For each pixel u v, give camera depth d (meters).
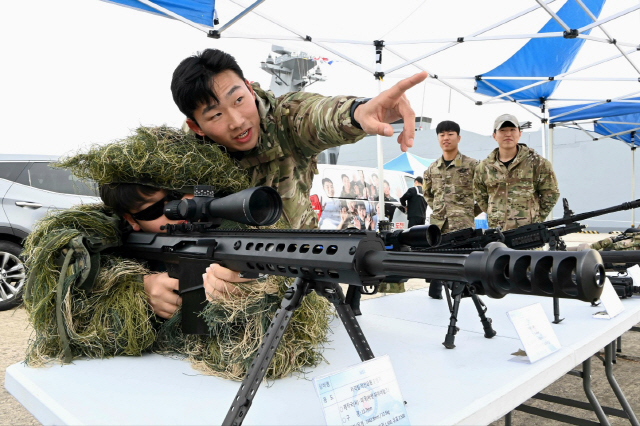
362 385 0.85
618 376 3.18
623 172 14.25
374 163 16.70
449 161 4.82
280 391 1.12
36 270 1.40
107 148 1.43
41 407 1.07
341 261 0.78
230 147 1.62
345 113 1.33
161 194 1.46
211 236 1.17
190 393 1.09
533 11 4.04
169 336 1.41
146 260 1.51
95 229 1.46
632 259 1.55
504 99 6.20
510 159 4.17
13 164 4.80
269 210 1.04
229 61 1.47
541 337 1.35
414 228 1.15
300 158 1.76
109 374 1.24
